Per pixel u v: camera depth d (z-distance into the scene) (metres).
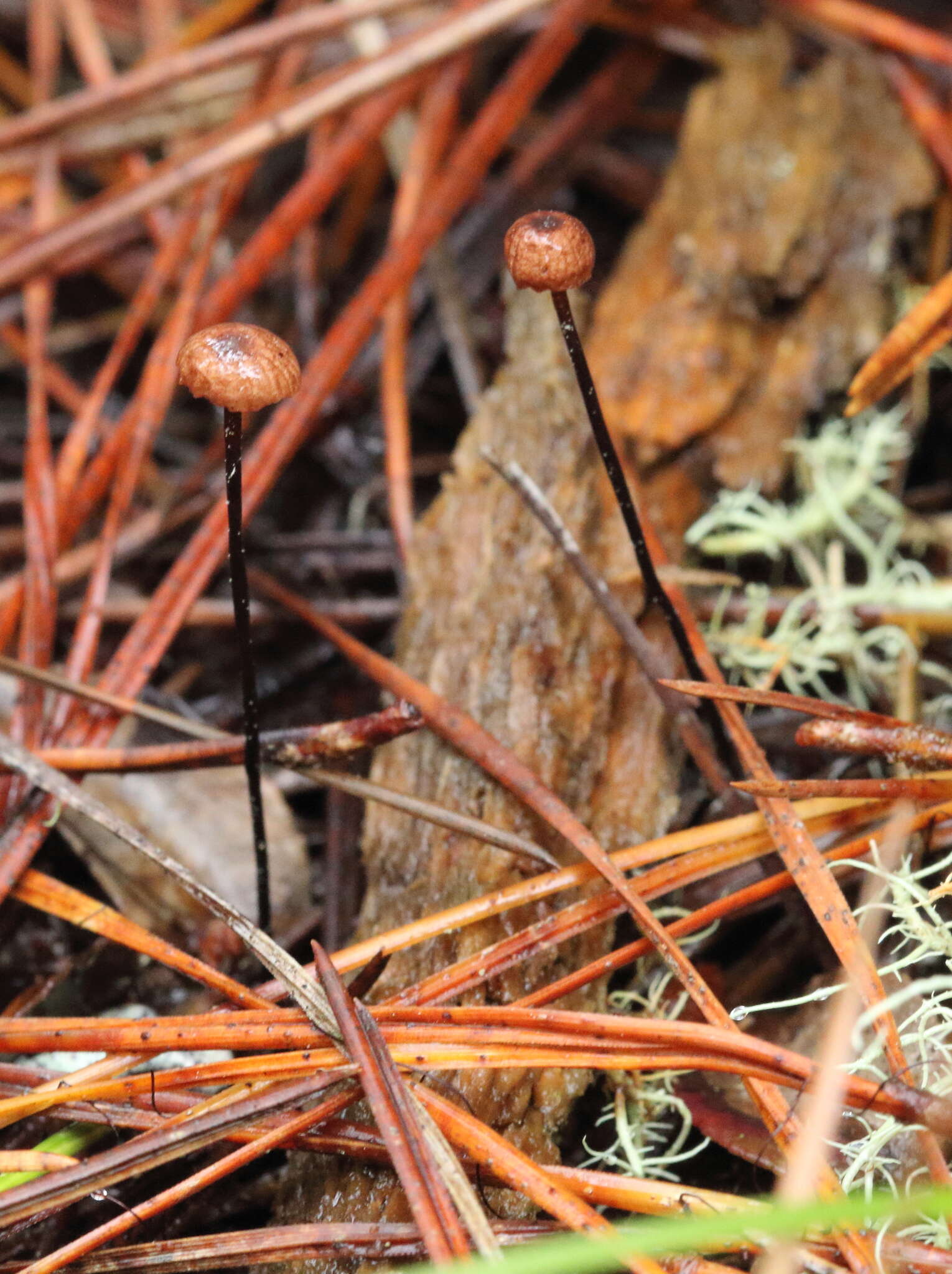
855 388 0.14
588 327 0.17
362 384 0.18
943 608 0.16
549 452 0.16
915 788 0.12
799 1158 0.10
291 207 0.17
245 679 0.13
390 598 0.17
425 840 0.14
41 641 0.15
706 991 0.12
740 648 0.16
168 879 0.14
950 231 0.18
